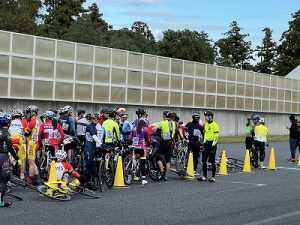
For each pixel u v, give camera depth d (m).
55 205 10.88
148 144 14.99
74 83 29.69
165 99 37.00
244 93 46.03
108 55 32.03
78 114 17.34
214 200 12.08
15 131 13.25
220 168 18.06
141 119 14.80
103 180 13.26
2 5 45.41
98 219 9.43
